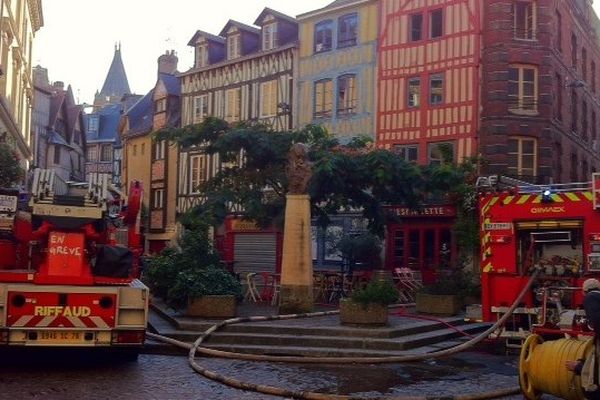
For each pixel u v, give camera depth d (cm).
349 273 1942
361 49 2842
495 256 1084
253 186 2095
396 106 2728
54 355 1036
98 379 868
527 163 2525
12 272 902
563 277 1020
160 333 1190
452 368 998
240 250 2914
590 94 3194
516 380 910
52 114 4759
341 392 823
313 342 1131
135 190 1140
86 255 947
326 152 1877
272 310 1461
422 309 1507
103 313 926
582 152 3016
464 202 1930
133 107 4450
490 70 2520
